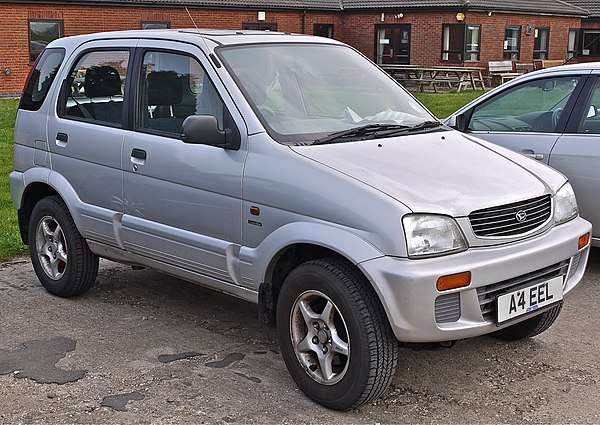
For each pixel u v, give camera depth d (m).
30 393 4.34
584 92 6.52
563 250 4.34
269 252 4.27
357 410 4.14
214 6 29.80
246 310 5.75
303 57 5.18
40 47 26.30
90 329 5.35
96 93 5.56
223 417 4.05
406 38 31.94
